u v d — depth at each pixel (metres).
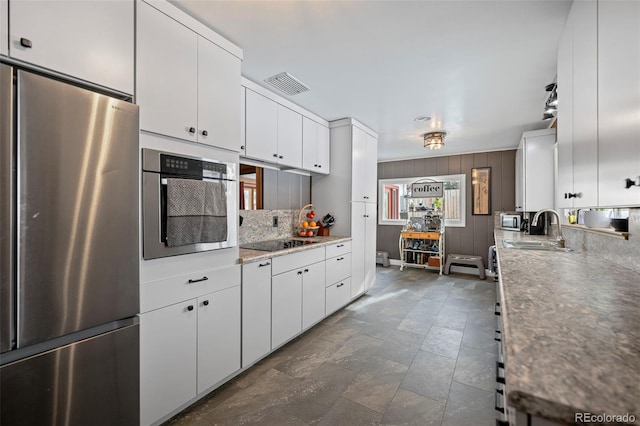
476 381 2.08
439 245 5.47
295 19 1.79
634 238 1.38
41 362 1.13
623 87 0.93
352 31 1.90
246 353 2.16
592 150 1.22
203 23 1.84
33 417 1.11
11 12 1.11
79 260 1.22
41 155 1.11
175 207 1.67
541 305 0.86
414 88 2.73
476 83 2.62
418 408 1.81
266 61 2.28
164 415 1.64
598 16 1.16
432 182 5.66
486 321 3.19
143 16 1.54
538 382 0.48
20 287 1.07
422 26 1.83
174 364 1.69
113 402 1.35
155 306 1.60
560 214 3.08
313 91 2.82
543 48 2.05
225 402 1.87
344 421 1.70
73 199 1.20
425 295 4.15
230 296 2.04
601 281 1.16
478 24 1.80
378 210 6.55
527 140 3.96
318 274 3.03
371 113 3.44
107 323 1.34
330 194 3.79
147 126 1.56
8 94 1.04
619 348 0.59
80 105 1.22
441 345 2.64
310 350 2.55
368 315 3.39
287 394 1.95
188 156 1.76
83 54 1.31
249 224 3.04
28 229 1.09
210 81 1.89
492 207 5.48
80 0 1.30
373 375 2.17
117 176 1.34
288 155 3.01
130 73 1.49
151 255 1.57
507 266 1.49
